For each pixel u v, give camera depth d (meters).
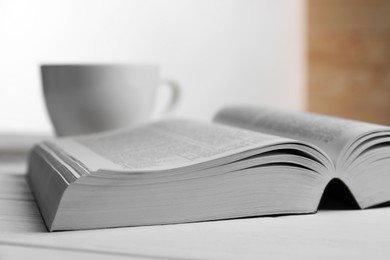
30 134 0.78
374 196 0.38
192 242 0.31
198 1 0.98
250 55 0.96
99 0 1.02
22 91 1.05
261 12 0.95
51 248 0.30
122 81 0.57
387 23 0.76
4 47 1.05
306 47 0.80
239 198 0.35
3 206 0.39
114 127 0.58
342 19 0.78
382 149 0.38
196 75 0.99
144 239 0.32
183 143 0.40
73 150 0.43
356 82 0.78
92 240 0.31
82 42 1.03
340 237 0.32
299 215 0.36
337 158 0.37
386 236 0.32
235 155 0.35
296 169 0.36
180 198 0.34
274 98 0.96
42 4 1.03
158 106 0.98
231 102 0.98
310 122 0.43
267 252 0.30
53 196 0.34
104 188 0.33
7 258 0.29
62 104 0.57
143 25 1.01
